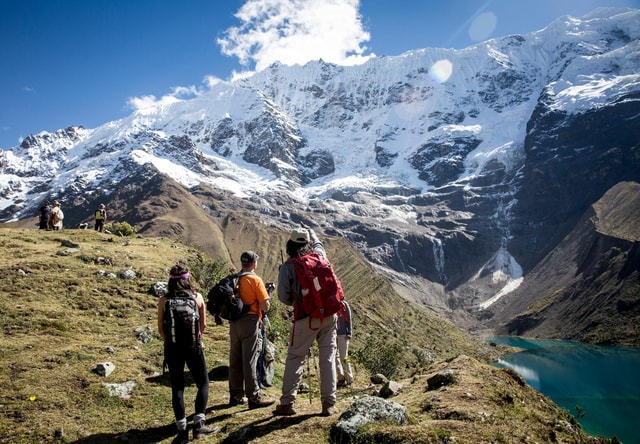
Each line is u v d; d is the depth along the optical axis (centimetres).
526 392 882
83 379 981
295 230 787
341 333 1131
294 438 668
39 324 1246
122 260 1889
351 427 639
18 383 927
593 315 19000
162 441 779
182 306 778
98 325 1338
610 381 11075
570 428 757
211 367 1191
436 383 862
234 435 712
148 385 1019
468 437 619
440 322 17725
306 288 739
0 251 1862
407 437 598
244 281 907
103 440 781
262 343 937
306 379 1191
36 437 773
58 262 1720
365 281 18625
